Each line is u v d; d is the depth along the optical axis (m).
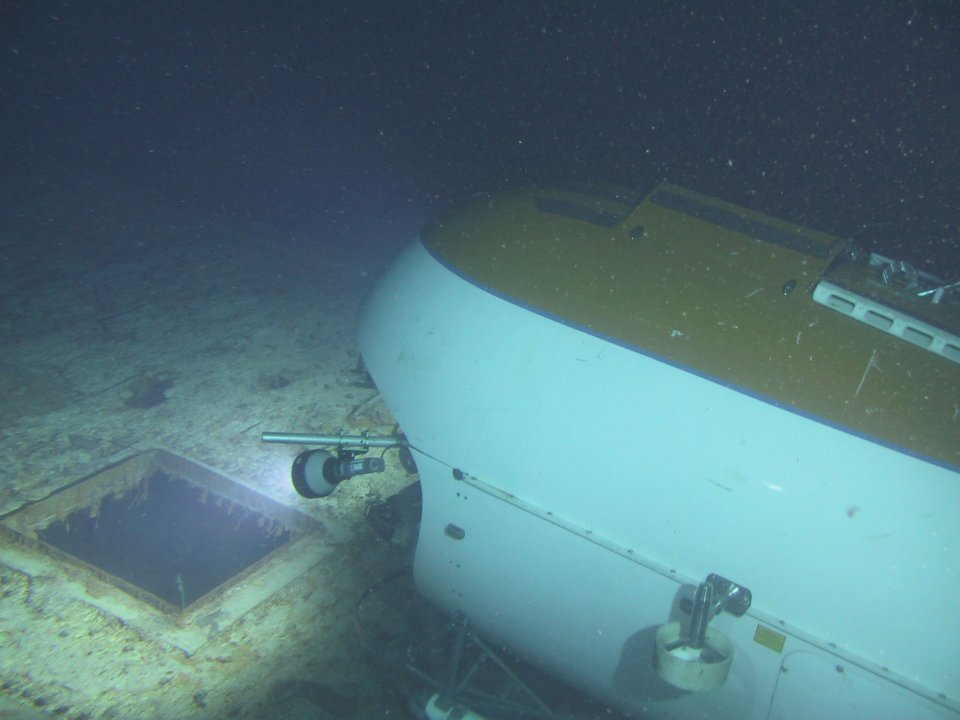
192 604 3.96
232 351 6.64
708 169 11.93
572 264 3.47
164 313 7.10
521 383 3.17
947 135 11.75
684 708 3.04
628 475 2.93
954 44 11.85
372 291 4.10
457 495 3.30
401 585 4.29
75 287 7.27
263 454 5.32
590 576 3.06
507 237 3.72
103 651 3.59
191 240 8.82
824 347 3.03
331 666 3.70
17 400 5.48
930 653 2.55
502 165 12.13
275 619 3.95
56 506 4.58
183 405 5.76
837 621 2.65
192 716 3.33
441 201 11.04
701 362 2.97
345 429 5.75
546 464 3.08
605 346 3.09
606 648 3.15
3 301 6.77
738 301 3.25
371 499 4.98
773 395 2.86
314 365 6.63
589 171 11.98
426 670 3.72
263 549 4.76
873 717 2.64
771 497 2.73
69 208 9.02
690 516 2.84
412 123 13.04
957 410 2.83
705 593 2.60
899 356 3.04
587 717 3.59
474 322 3.38
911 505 2.62
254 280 8.10
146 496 5.11
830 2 12.74
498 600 3.37
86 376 5.93
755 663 2.80
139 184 10.14
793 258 3.50
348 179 11.33
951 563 2.56
